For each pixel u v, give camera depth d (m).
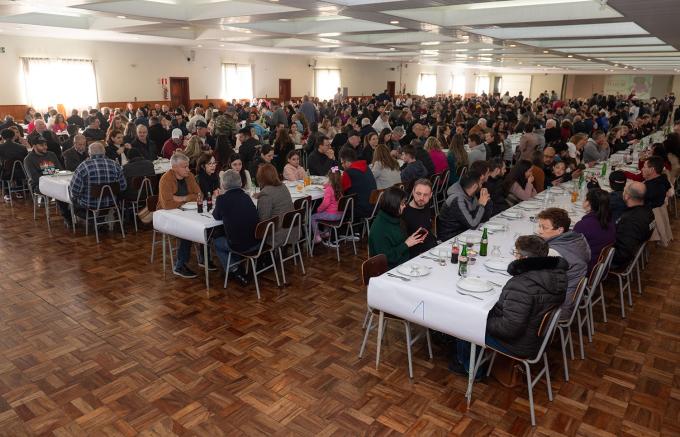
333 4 6.09
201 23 8.07
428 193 3.32
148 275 4.51
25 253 5.01
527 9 7.13
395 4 5.94
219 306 3.92
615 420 2.64
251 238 4.01
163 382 2.91
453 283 2.73
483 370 2.98
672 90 27.11
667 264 5.02
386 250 3.20
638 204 3.76
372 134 6.94
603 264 3.23
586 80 29.83
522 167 4.97
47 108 12.55
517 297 2.38
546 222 2.90
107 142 6.80
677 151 5.98
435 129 10.05
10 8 6.45
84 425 2.54
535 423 2.60
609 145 8.71
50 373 2.98
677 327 3.70
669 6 5.38
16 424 2.53
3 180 6.99
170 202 4.45
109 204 5.38
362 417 2.63
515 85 31.95
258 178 4.25
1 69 11.64
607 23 7.59
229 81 16.91
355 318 3.77
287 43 13.37
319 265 4.86
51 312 3.76
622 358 3.26
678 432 2.55
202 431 2.51
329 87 20.64
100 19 9.28
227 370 3.05
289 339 3.44
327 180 5.63
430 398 2.80
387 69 23.38
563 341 2.96
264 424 2.57
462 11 7.78
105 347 3.28
